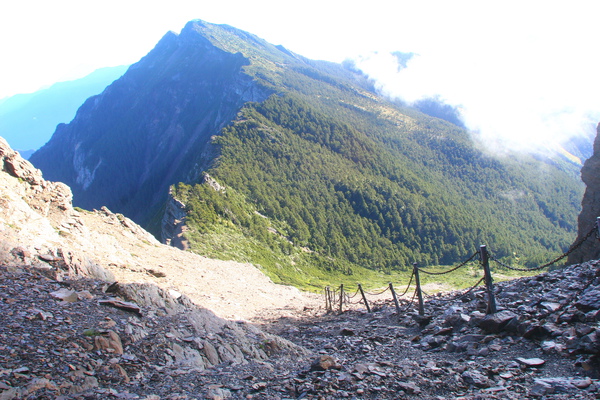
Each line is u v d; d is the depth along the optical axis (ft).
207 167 594.65
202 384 28.76
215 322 45.19
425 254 577.84
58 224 88.28
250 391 27.40
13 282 39.99
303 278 384.68
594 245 103.60
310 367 32.55
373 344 45.03
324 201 610.65
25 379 24.57
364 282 418.31
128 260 92.17
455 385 26.94
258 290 118.73
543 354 31.24
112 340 32.17
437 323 47.37
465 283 369.71
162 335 36.22
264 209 523.29
